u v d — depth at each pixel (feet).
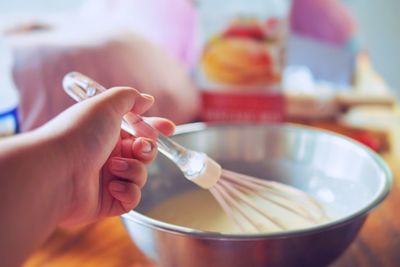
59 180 1.62
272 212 2.04
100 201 1.88
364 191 2.06
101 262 2.12
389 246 2.18
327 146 2.23
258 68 2.83
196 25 3.12
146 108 1.88
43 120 2.59
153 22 3.27
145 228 1.79
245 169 2.34
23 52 2.63
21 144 1.58
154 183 2.19
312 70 3.63
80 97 1.87
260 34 2.79
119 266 2.11
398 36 3.92
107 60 2.71
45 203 1.58
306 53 3.61
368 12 3.90
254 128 2.33
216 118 2.95
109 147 1.75
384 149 2.80
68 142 1.64
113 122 1.73
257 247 1.71
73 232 2.26
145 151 1.82
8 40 2.71
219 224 2.03
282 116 2.89
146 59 2.85
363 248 2.17
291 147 2.31
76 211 1.78
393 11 3.86
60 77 2.62
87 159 1.69
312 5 3.51
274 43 2.80
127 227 1.89
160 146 1.87
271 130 2.33
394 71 4.08
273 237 1.69
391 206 2.39
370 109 3.17
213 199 2.16
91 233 2.26
